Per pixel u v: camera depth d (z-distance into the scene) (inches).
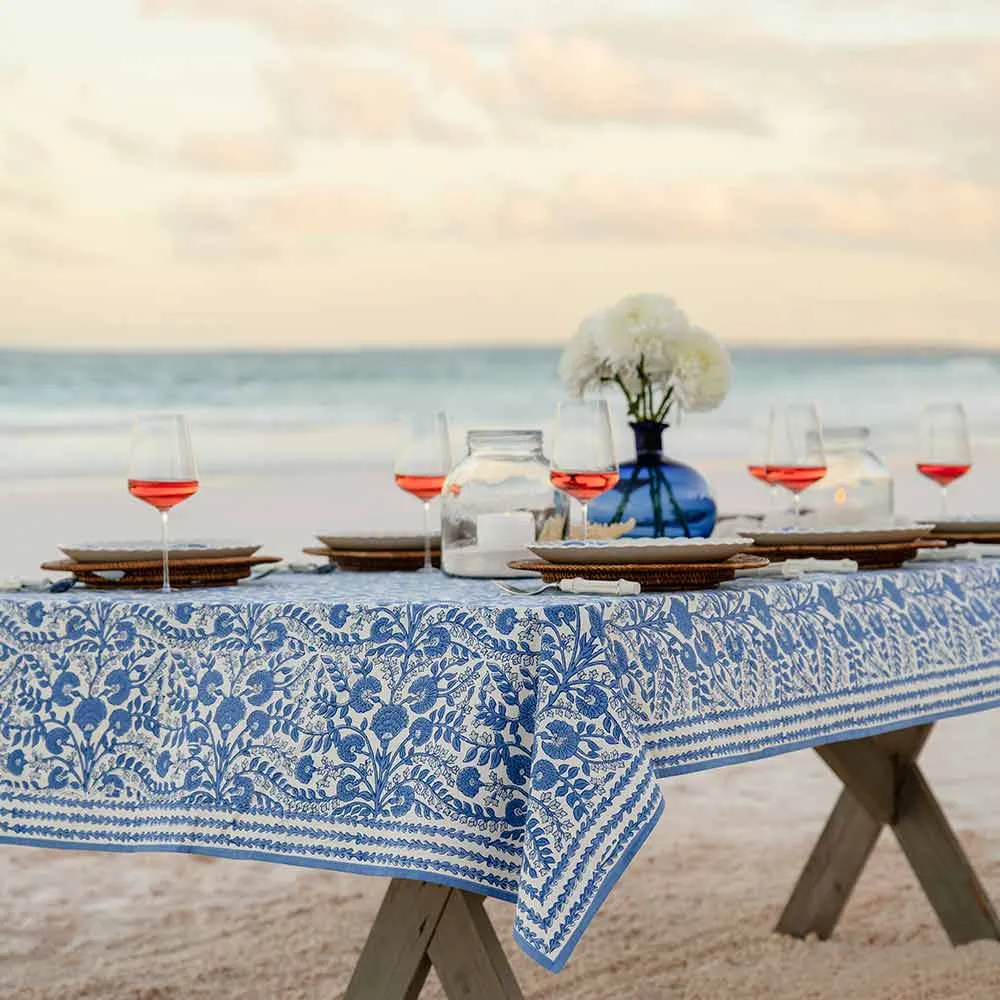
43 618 76.1
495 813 65.4
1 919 140.3
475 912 71.2
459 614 67.7
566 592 75.9
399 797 67.0
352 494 560.1
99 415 759.7
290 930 135.5
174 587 85.7
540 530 92.6
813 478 102.3
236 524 477.1
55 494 538.9
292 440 702.5
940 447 114.7
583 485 86.5
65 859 162.4
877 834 127.9
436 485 100.6
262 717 70.9
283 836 69.4
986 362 1023.0
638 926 134.4
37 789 75.1
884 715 83.5
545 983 120.4
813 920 130.6
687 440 713.6
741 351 1032.2
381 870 66.4
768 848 161.3
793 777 195.5
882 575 87.0
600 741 64.9
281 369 966.4
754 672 75.4
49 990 120.5
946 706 88.0
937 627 89.0
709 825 171.2
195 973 124.2
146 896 147.5
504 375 994.1
